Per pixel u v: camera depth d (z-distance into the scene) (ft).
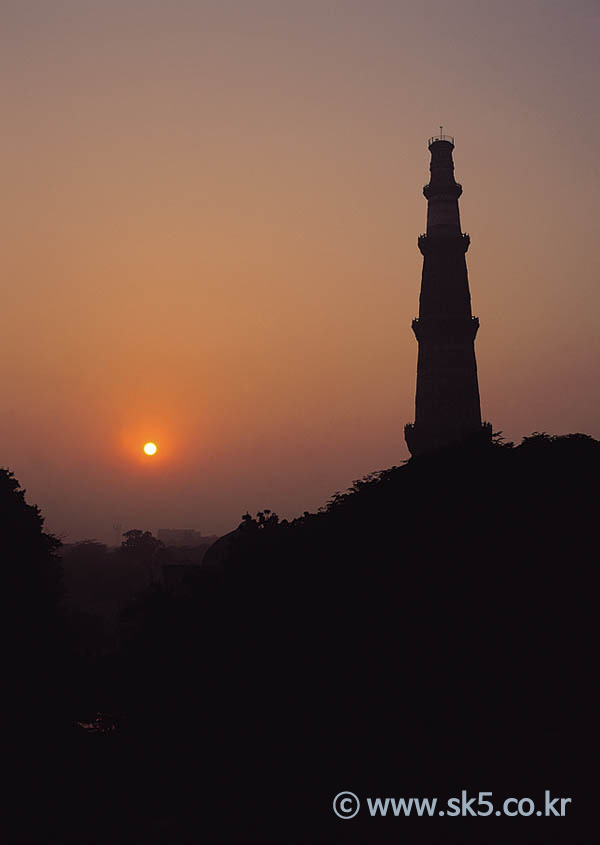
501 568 155.02
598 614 140.36
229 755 146.92
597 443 194.08
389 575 164.25
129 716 187.83
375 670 143.43
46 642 227.81
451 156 465.88
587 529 159.12
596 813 108.88
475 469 192.34
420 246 456.04
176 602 197.98
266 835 119.14
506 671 134.41
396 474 210.59
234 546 211.20
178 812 134.21
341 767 129.18
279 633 164.76
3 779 152.46
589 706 125.29
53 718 201.67
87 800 141.49
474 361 440.04
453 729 127.54
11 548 237.45
